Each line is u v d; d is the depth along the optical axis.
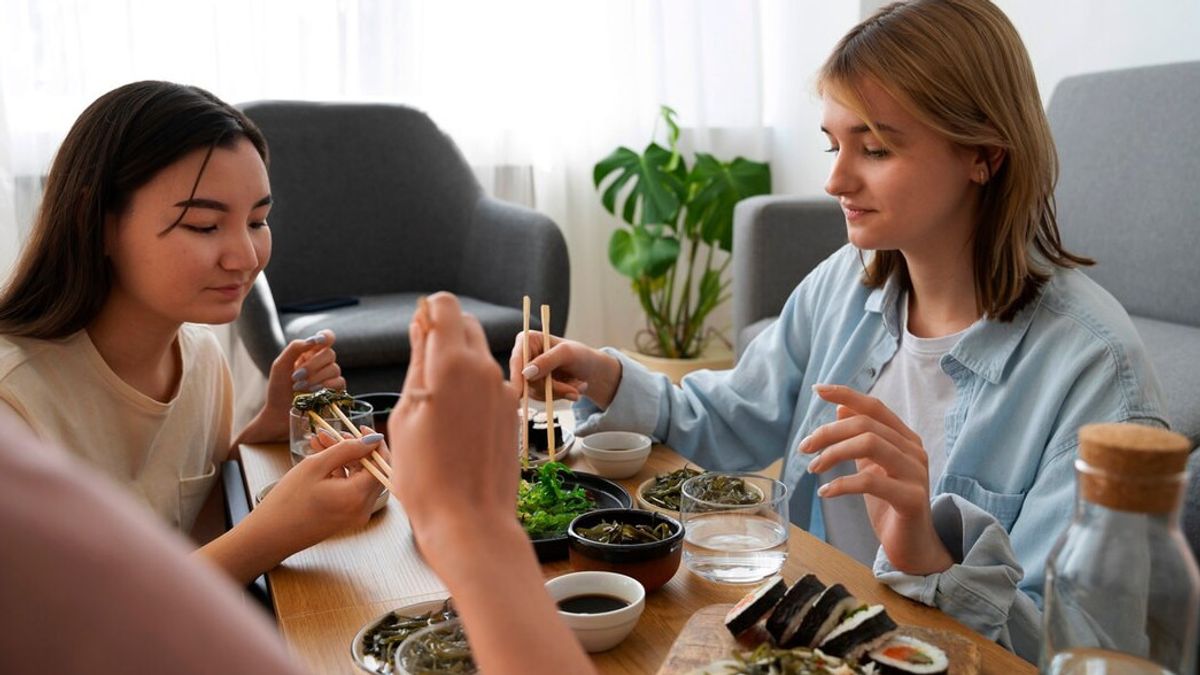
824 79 1.32
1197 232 2.49
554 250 2.97
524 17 3.94
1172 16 2.87
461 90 3.89
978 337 1.37
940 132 1.26
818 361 1.64
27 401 1.32
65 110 3.35
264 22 3.57
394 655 0.89
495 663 0.49
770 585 0.94
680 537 1.10
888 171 1.30
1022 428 1.32
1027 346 1.34
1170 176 2.58
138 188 1.32
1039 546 1.21
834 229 3.00
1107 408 1.24
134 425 1.47
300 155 3.27
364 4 3.69
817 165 4.11
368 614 1.04
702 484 1.20
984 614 1.04
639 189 3.87
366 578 1.13
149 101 1.34
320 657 0.96
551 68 4.00
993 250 1.34
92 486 0.27
